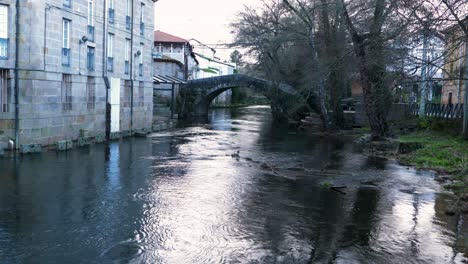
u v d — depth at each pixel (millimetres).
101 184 14727
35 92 20734
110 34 28453
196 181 15578
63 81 23188
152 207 12031
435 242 9648
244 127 41812
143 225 10484
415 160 20281
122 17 29859
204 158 21219
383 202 12953
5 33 19547
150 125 35969
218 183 15312
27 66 20188
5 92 19750
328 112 40406
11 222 10484
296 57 44625
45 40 21188
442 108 30359
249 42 46312
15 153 19891
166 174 16781
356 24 27000
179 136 31656
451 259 8734
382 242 9625
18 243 9156
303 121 43938
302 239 9742
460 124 25641
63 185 14430
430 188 14867
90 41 25641
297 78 45812
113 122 29078
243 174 17125
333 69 30500
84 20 24734
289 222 10930
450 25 13406
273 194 13828
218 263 8383
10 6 19484
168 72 53906
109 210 11656
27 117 20391
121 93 30141
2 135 19703
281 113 48906
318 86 38062
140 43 33344
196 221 10875
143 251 8891
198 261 8461
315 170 18391
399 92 21859
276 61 46875
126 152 22609
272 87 49031
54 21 21828
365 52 24047
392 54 17141
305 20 35094
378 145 25938
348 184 15406
